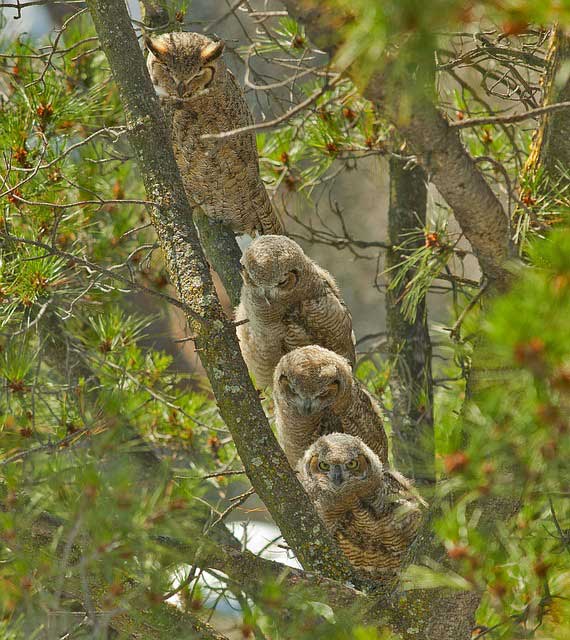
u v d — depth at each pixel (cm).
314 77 1192
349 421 1014
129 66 862
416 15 391
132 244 1289
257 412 750
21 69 1159
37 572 547
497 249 570
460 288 1080
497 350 390
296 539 724
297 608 601
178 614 617
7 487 581
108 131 891
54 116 1080
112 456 597
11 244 992
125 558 549
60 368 1217
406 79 471
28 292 996
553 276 397
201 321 754
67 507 539
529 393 406
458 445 511
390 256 1319
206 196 1163
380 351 1330
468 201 551
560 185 746
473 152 1105
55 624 604
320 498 911
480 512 556
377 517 898
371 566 945
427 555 635
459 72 1065
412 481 1013
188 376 1331
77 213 1097
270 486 732
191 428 1302
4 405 1062
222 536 938
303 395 949
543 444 427
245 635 568
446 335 1101
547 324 366
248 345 1074
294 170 1263
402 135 538
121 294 1269
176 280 796
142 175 844
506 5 389
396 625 664
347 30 452
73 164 1150
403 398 1253
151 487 577
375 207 2292
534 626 611
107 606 587
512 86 1019
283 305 1016
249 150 1148
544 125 762
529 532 568
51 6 1709
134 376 1269
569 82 718
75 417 1034
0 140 1030
